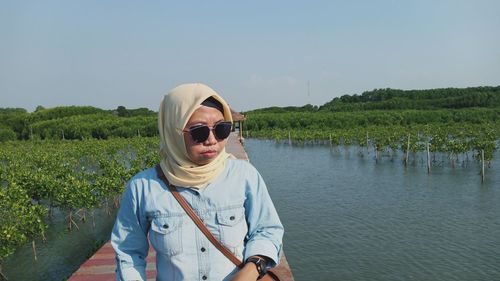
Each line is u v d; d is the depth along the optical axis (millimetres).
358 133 49562
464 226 17172
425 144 34156
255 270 1853
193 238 1926
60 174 21359
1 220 11984
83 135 65750
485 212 18984
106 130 66062
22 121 75625
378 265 13625
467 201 20969
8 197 14281
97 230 16500
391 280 12531
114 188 17844
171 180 1958
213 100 2012
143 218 2016
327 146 50844
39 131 70500
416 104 92375
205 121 1943
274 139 61625
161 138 2033
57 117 81625
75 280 6133
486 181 25328
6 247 11234
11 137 66750
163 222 1935
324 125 69312
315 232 17078
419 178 27156
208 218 1934
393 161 35281
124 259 2029
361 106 96938
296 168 33844
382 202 21500
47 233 16219
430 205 20531
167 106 1992
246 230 2029
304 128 69625
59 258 13609
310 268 13547
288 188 25953
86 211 19266
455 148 30344
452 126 54531
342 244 15617
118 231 2068
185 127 1913
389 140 37656
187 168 1917
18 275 12328
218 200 1944
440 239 15773
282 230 2070
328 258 14312
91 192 16812
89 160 37344
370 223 18031
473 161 33188
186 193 1960
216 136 1960
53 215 19031
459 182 25359
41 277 12164
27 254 14023
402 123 70000
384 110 86625
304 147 50781
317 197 23250
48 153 35625
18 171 21219
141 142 47031
